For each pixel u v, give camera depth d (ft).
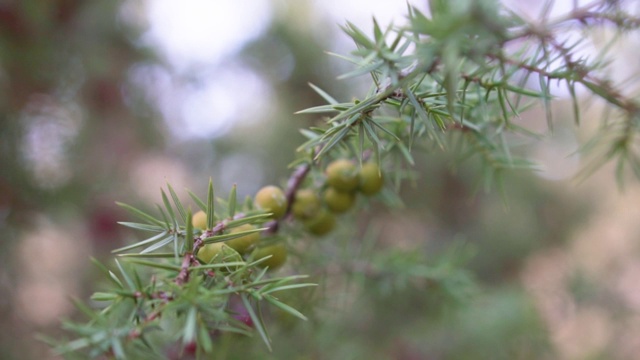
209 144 1.93
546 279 1.64
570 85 0.59
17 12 1.23
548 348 1.29
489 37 0.45
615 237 2.13
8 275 1.22
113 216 1.38
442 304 1.03
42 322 1.25
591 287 1.41
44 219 1.27
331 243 0.90
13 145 1.24
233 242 0.61
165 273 0.61
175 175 1.81
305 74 1.87
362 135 0.58
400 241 1.59
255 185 1.92
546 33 0.47
